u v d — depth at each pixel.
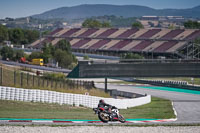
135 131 63.47
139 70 150.88
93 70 147.75
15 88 95.75
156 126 69.12
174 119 82.69
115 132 61.62
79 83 145.12
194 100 150.38
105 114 65.62
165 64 152.12
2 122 65.12
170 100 147.75
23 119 70.19
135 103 121.44
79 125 65.44
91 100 105.94
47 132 59.25
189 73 152.75
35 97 97.56
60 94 100.38
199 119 85.88
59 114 81.06
